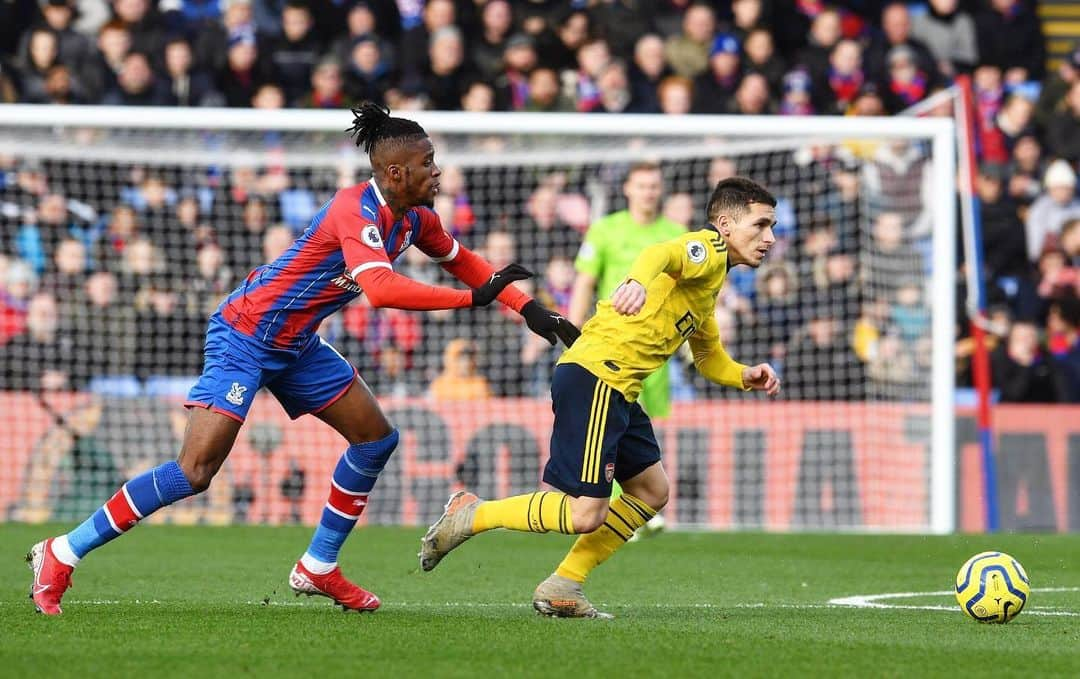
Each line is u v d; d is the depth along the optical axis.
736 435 40.62
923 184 44.78
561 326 18.39
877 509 40.56
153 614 18.86
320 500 40.09
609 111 47.25
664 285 18.77
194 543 32.88
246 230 44.12
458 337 42.78
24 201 43.16
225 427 18.53
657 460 19.61
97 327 41.91
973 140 48.34
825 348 43.28
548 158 43.56
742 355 43.38
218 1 51.50
